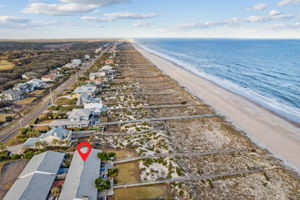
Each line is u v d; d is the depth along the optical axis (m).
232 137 43.53
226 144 40.88
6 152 34.78
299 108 59.16
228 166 34.00
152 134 43.88
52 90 74.62
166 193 27.42
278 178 31.45
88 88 72.00
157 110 58.06
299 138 43.25
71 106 56.44
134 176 30.66
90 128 45.09
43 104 59.78
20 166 31.92
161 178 30.28
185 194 27.36
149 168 32.72
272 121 51.16
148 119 51.16
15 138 39.78
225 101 65.19
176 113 56.06
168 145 39.47
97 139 41.00
